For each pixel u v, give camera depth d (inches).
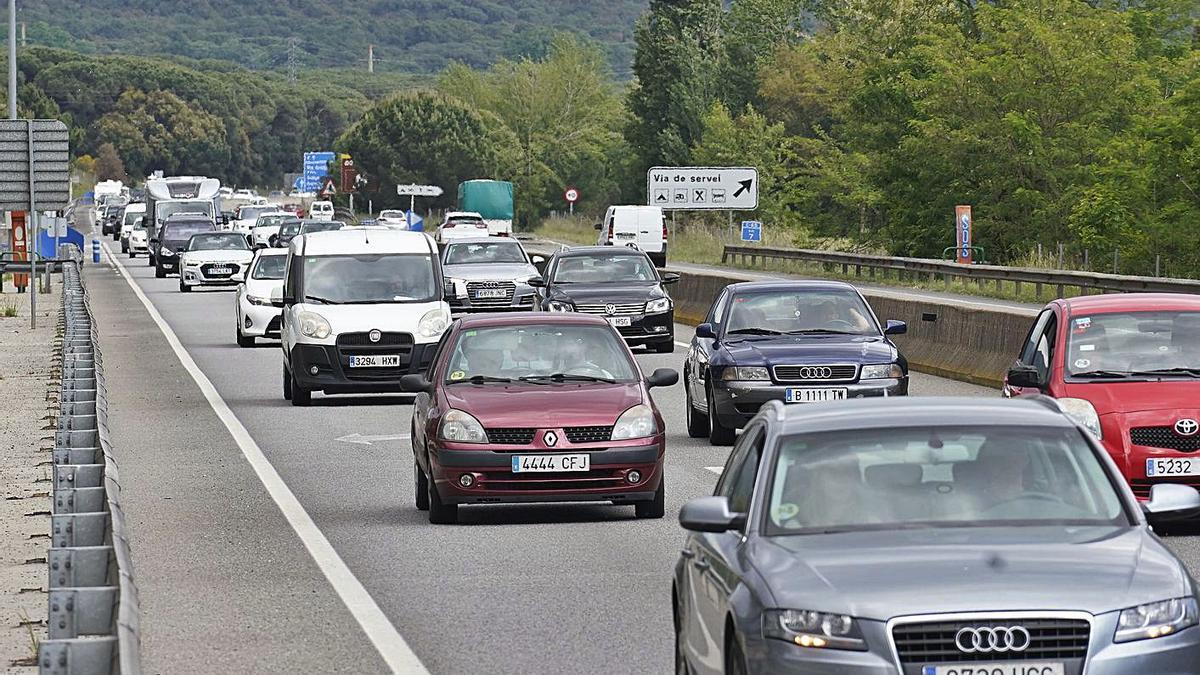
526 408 1502.2
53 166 3966.5
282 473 1836.9
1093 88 6151.6
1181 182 5324.8
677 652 887.7
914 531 760.3
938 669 681.0
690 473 1807.3
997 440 815.1
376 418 2381.9
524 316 1680.6
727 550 780.0
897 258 5762.8
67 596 758.5
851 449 811.4
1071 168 6038.4
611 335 1660.9
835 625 689.0
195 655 1003.9
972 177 6378.0
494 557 1333.7
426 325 2566.4
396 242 2684.5
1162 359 1485.0
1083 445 815.7
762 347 2068.2
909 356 2967.5
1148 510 823.7
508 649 1008.2
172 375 3031.5
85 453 1360.7
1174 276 5236.2
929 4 7795.3
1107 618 684.7
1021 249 6171.3
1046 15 6412.4
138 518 1542.8
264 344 3713.1
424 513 1568.7
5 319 4345.5
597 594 1177.4
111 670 664.4
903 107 7007.9
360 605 1148.5
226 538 1432.1
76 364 2108.8
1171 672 683.4
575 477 1489.9
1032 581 698.2
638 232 7303.2
